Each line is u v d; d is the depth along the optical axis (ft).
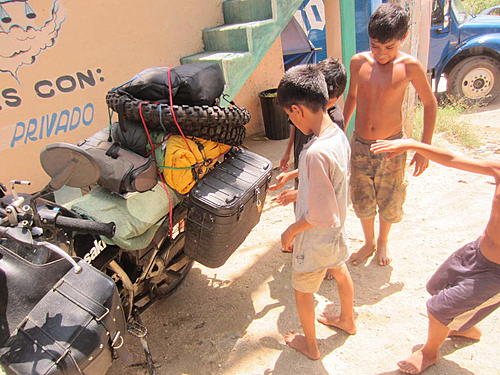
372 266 10.94
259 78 20.84
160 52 16.29
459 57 26.53
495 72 25.80
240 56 14.05
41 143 14.06
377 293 9.96
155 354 8.75
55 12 13.46
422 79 9.24
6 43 12.74
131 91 8.09
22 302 6.04
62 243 6.64
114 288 6.25
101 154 7.94
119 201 7.86
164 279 9.62
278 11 14.39
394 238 12.05
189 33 16.94
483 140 19.36
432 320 7.36
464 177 15.23
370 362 8.11
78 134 14.84
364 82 9.74
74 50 14.14
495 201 6.38
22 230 6.08
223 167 8.84
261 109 21.27
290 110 6.77
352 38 16.85
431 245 11.53
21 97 13.34
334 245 7.29
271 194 15.37
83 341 5.79
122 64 15.39
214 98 8.60
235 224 8.11
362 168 10.31
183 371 8.29
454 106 24.64
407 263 10.93
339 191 6.83
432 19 25.26
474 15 27.86
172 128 7.91
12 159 13.57
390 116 9.73
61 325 5.80
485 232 6.78
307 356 8.31
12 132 13.39
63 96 14.20
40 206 7.41
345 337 8.75
